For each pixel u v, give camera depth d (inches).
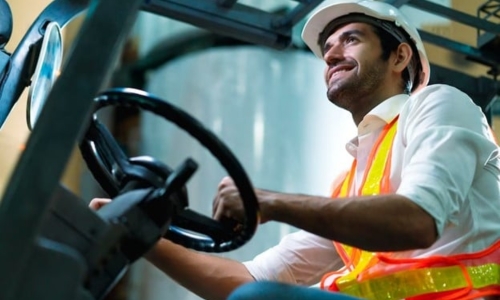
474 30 239.5
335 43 141.6
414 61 143.2
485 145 116.2
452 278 113.0
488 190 117.3
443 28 241.9
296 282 139.1
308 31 150.6
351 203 103.0
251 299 84.7
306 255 139.9
